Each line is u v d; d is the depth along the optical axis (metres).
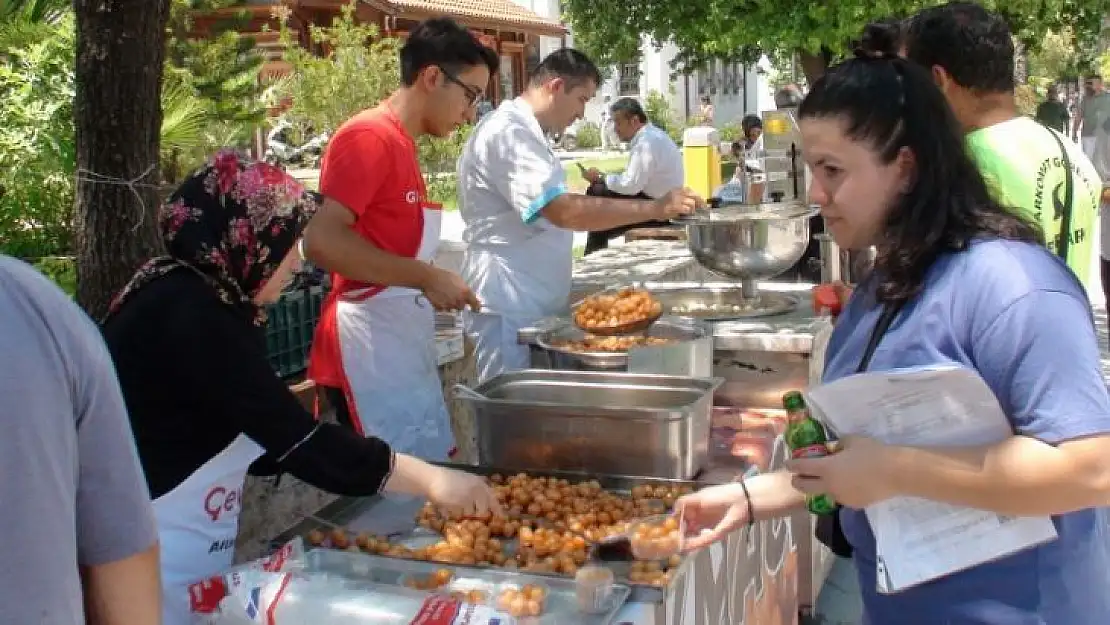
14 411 1.08
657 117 28.55
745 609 2.67
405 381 3.24
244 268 1.96
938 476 1.42
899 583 1.52
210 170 1.97
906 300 1.52
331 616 1.79
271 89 10.95
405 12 20.25
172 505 1.98
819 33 8.88
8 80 4.81
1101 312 7.93
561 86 4.07
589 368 3.27
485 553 2.17
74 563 1.16
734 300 4.17
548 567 2.07
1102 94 9.10
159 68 3.50
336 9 18.86
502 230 4.06
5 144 4.71
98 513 1.21
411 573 2.06
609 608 1.86
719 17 9.28
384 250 3.09
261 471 2.25
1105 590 1.56
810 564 3.51
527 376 3.00
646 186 7.91
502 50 26.36
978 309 1.43
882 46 1.59
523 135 3.88
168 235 1.96
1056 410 1.36
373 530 2.37
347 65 14.39
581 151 29.33
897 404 1.45
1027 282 1.41
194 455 1.99
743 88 33.84
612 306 3.49
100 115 3.43
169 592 1.98
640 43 10.66
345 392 3.20
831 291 2.66
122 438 1.22
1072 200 2.35
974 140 2.35
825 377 1.69
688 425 2.58
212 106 8.65
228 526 2.10
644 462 2.58
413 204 3.16
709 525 2.08
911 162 1.50
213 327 1.92
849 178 1.51
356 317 3.16
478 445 2.77
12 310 1.11
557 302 4.17
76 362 1.16
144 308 1.94
